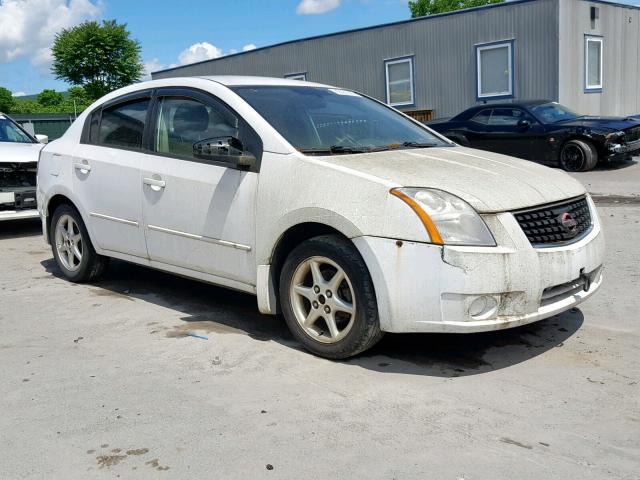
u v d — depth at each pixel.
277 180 4.19
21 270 6.79
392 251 3.66
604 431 3.15
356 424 3.26
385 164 4.09
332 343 4.04
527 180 4.06
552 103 14.87
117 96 5.63
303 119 4.62
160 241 5.03
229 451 3.03
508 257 3.61
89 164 5.62
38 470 2.91
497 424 3.24
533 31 18.75
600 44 19.83
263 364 4.07
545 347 4.25
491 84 19.98
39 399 3.63
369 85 23.20
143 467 2.92
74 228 6.04
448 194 3.71
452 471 2.82
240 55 27.36
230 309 5.25
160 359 4.20
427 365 4.01
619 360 4.01
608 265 6.25
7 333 4.78
